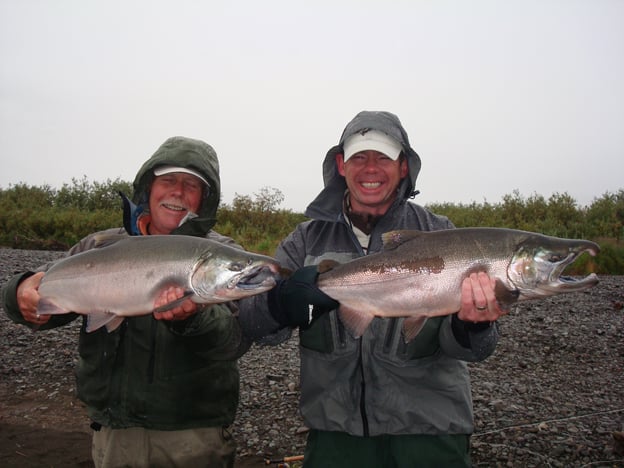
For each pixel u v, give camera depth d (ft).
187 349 4.55
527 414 7.04
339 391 4.37
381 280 4.37
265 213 30.53
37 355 9.98
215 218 5.10
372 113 4.84
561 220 24.80
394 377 4.31
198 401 4.60
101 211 31.35
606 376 8.50
